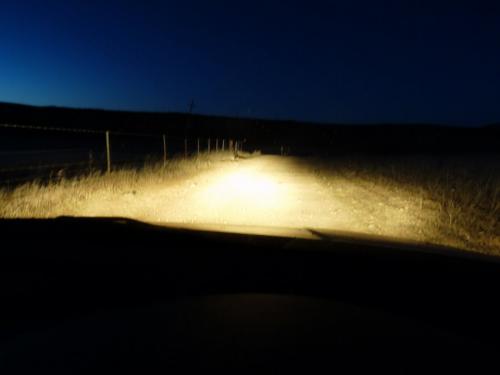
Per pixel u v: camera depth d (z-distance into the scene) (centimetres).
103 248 432
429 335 270
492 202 1162
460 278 372
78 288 332
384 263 411
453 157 4309
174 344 251
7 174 1545
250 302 316
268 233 570
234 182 1641
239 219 825
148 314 289
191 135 10019
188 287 341
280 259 412
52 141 4809
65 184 1147
